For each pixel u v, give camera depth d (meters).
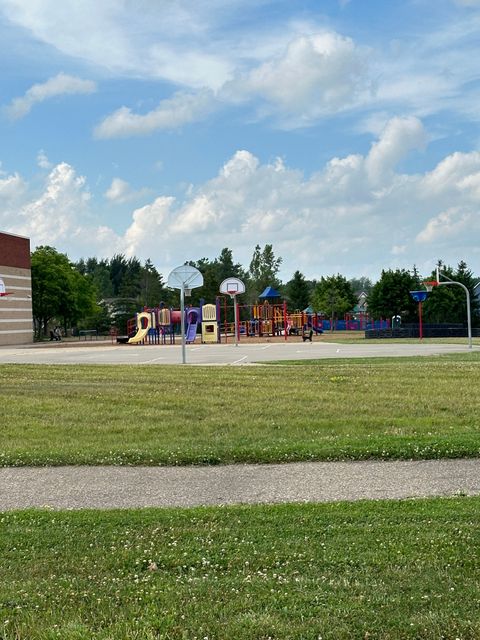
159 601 5.24
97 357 36.00
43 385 20.11
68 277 92.94
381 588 5.32
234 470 10.12
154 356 36.41
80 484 9.53
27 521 7.56
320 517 7.31
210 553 6.27
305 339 55.88
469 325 37.91
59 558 6.31
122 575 5.87
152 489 9.16
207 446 11.49
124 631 4.72
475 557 5.96
